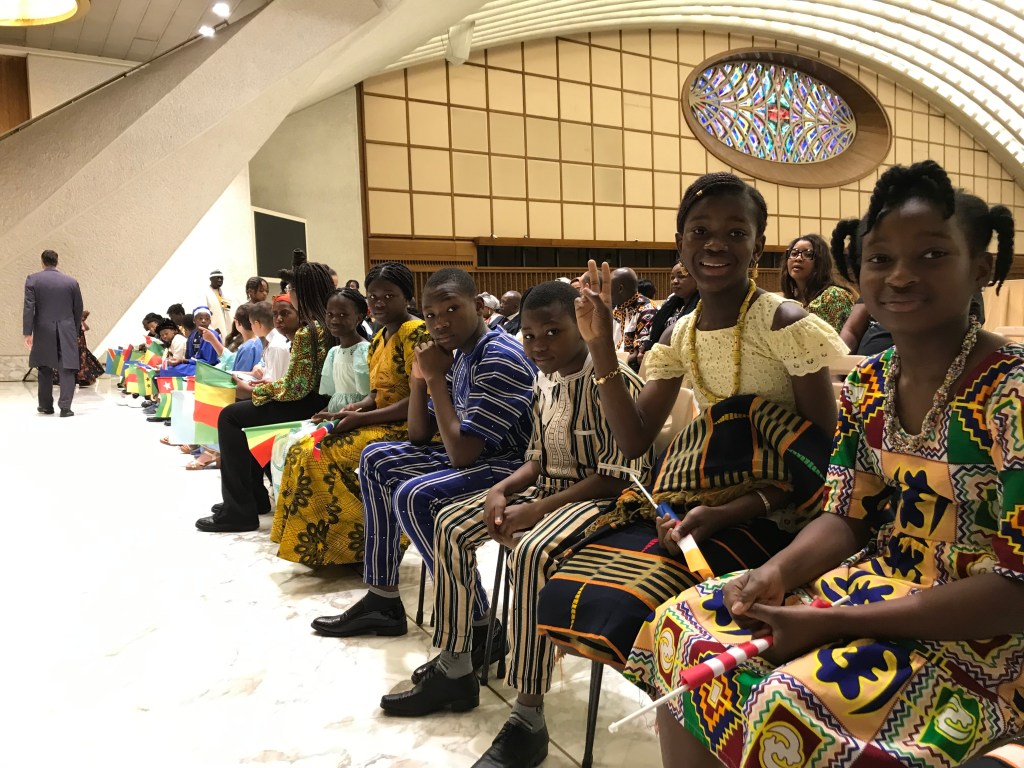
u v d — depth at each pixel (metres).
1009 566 0.93
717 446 1.49
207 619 2.51
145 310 10.73
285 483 2.98
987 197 22.27
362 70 12.32
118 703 1.96
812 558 1.17
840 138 20.25
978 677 0.98
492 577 2.85
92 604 2.63
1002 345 1.02
